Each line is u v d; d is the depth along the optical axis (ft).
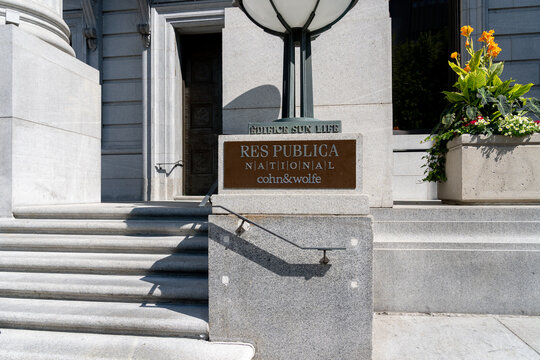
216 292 10.79
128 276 13.82
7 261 14.43
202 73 34.88
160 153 33.12
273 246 10.61
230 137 11.05
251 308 10.67
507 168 15.70
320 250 10.45
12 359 9.98
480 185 15.89
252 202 10.75
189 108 34.91
